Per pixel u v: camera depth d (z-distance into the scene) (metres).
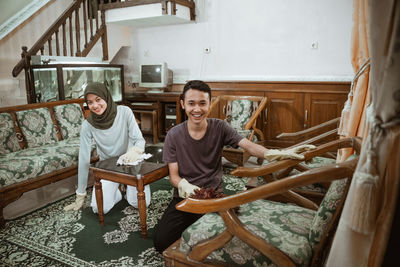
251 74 4.90
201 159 1.93
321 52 4.36
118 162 2.40
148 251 2.11
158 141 5.47
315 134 4.39
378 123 0.95
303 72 4.53
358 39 1.92
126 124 2.75
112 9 5.22
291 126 4.58
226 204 1.24
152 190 3.22
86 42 5.17
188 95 1.78
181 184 1.80
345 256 1.04
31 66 4.34
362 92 1.87
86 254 2.09
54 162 2.99
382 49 0.91
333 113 4.29
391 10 0.87
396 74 0.89
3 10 5.25
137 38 5.87
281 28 4.56
